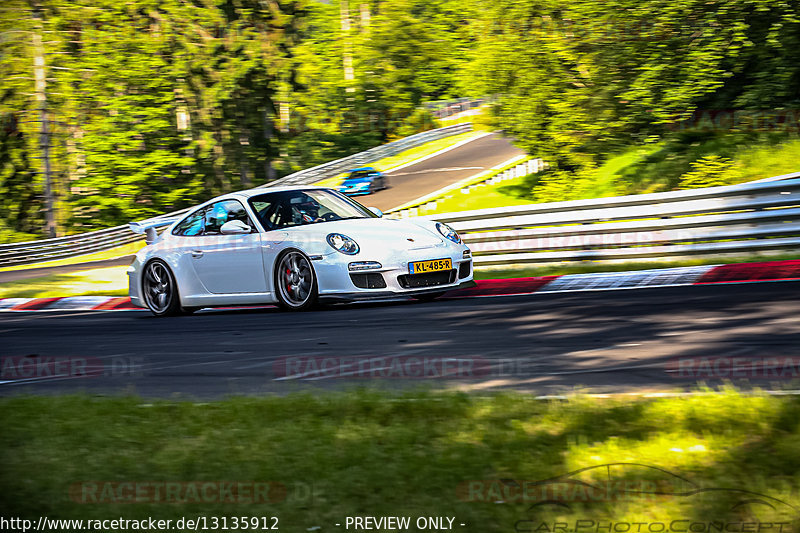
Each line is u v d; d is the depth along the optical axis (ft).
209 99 350.84
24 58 307.37
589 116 226.79
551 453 22.34
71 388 37.52
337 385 33.99
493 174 282.56
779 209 72.33
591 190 222.28
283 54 366.02
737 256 73.31
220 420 28.07
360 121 395.55
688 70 203.92
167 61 343.26
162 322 62.28
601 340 41.24
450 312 54.29
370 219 63.67
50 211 311.27
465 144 396.57
